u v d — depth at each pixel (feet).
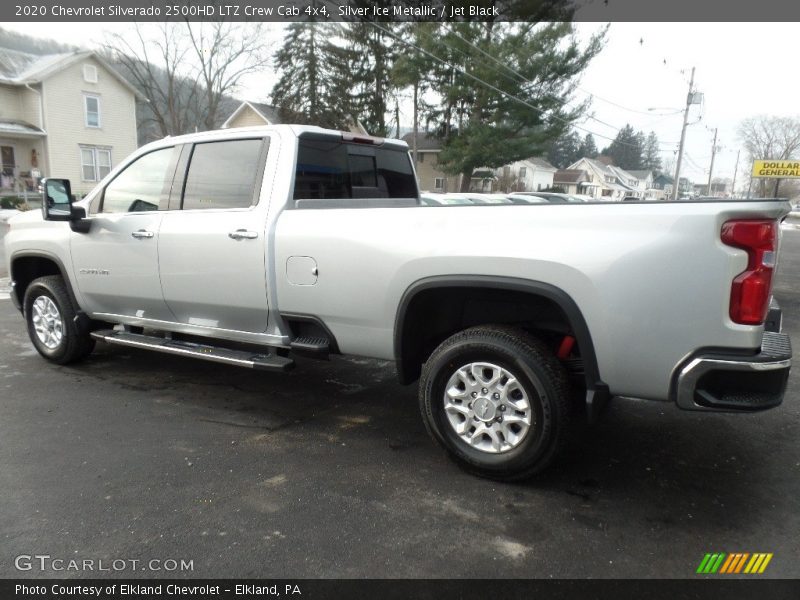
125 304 15.47
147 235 14.29
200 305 13.82
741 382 8.69
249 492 10.14
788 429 13.17
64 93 93.66
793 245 67.97
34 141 93.56
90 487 10.27
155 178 14.78
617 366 9.31
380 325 11.43
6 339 20.53
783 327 24.16
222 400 14.79
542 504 9.81
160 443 12.13
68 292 16.69
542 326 10.66
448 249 10.27
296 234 12.03
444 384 10.84
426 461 11.43
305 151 13.37
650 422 13.52
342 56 114.62
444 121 94.53
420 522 9.25
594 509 9.67
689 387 8.80
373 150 15.90
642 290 8.88
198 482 10.48
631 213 8.99
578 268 9.23
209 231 13.23
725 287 8.48
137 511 9.50
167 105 109.91
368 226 11.23
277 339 12.93
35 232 16.99
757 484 10.59
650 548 8.61
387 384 16.21
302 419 13.58
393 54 103.55
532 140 80.79
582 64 80.33
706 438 12.64
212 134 13.94
